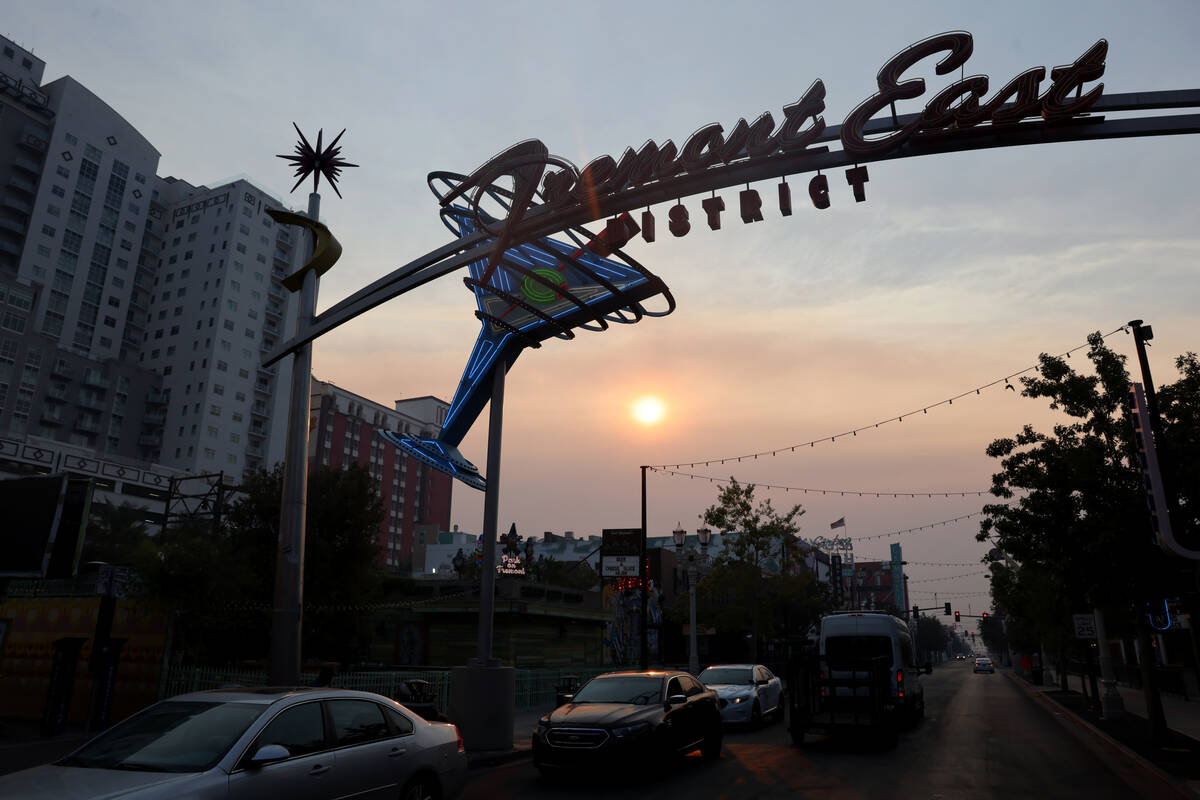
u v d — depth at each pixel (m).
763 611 40.81
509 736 14.04
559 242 15.20
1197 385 15.35
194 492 87.06
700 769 12.64
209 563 17.75
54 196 104.31
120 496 81.25
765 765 13.11
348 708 6.99
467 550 102.25
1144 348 13.99
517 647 27.55
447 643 27.61
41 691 18.28
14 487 17.23
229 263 112.56
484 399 19.53
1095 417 15.95
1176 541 11.49
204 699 6.52
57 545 16.42
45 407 96.88
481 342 16.94
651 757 11.18
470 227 15.80
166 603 17.20
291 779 5.98
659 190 11.45
